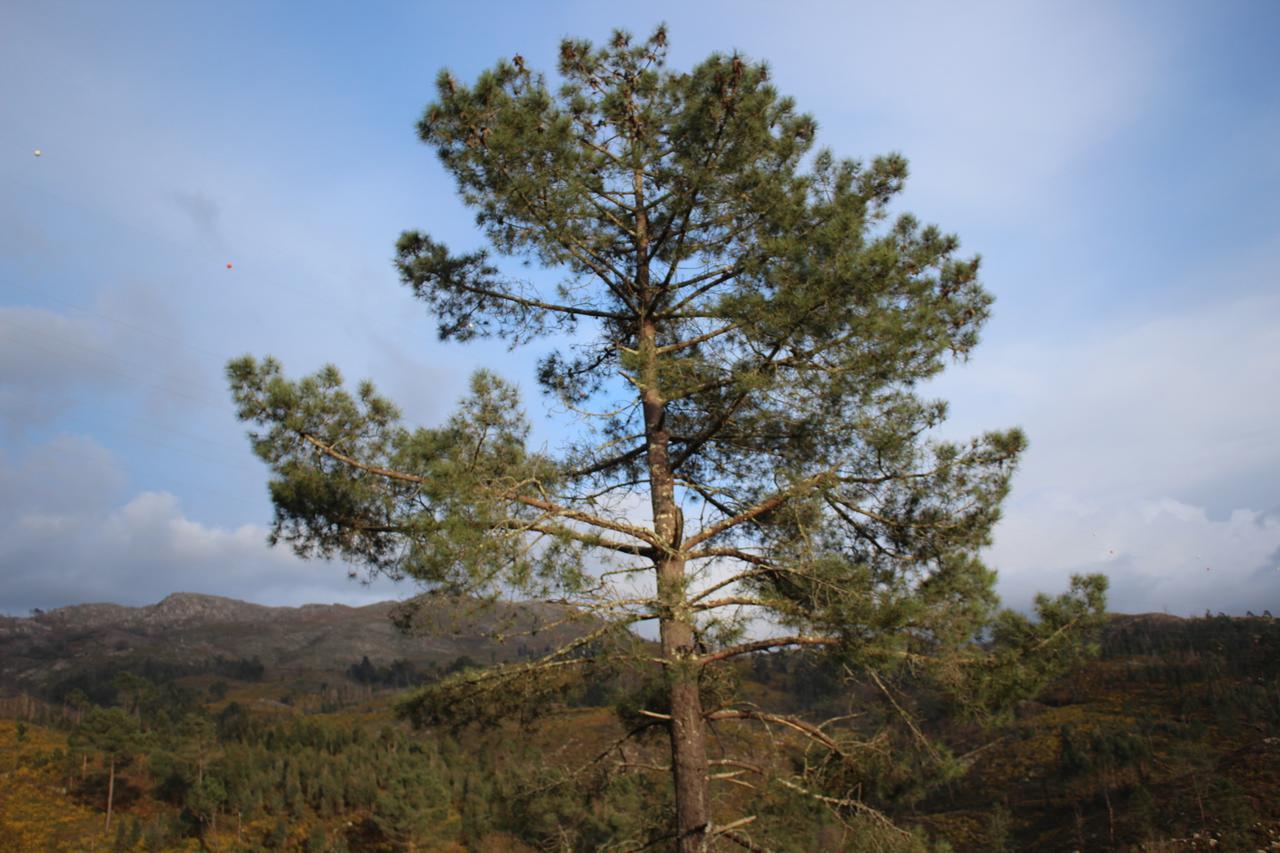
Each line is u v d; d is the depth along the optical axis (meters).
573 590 8.01
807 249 8.68
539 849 9.24
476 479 8.12
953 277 10.53
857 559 9.72
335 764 70.81
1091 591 8.22
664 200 10.43
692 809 8.20
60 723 96.50
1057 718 73.75
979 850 49.72
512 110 9.72
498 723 9.38
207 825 62.81
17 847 57.75
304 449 9.03
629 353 8.95
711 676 9.75
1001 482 9.50
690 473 10.85
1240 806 44.66
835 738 8.67
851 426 9.24
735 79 9.77
